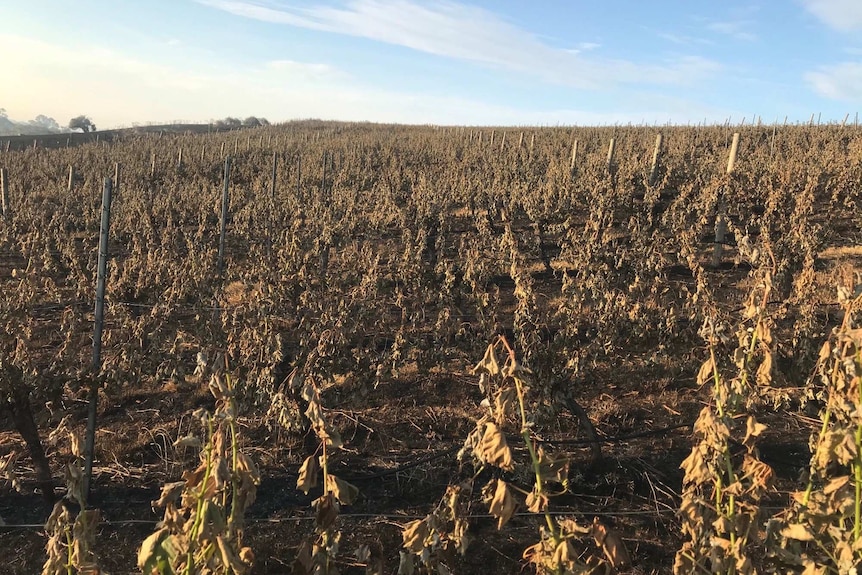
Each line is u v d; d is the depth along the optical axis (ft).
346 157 89.45
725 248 40.27
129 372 20.43
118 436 20.86
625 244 35.68
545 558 7.89
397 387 24.61
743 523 8.62
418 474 19.04
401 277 30.32
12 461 17.89
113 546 15.83
